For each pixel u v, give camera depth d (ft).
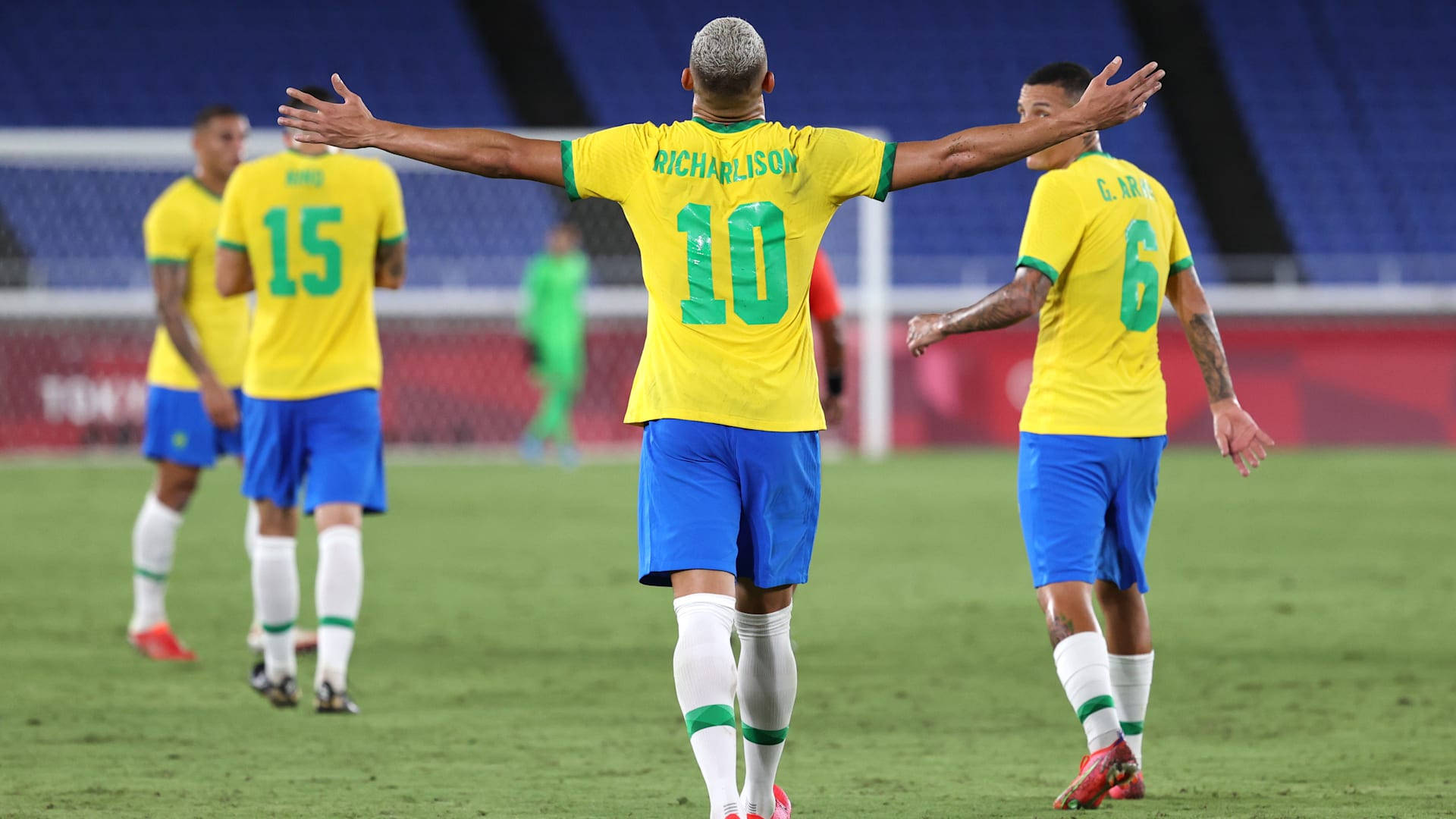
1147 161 299.38
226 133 80.69
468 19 308.40
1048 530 52.49
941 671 77.82
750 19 322.34
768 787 46.93
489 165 44.11
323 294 68.44
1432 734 62.54
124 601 101.65
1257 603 99.40
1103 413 52.54
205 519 148.36
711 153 43.55
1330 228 290.56
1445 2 326.44
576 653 83.20
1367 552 123.54
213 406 77.82
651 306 44.47
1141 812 49.08
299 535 134.41
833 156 43.50
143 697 71.26
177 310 78.13
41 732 63.05
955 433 229.04
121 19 296.51
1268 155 301.22
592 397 232.53
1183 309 55.67
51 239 243.19
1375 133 305.94
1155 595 102.68
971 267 278.26
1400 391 227.61
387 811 49.49
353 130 44.04
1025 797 51.96
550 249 208.44
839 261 248.52
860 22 322.75
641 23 314.55
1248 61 315.99
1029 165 55.31
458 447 223.71
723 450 43.29
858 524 142.10
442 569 115.65
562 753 59.47
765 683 45.80
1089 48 320.70
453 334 222.89
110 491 170.19
